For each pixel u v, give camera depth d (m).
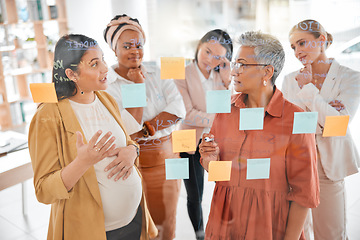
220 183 1.37
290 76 1.23
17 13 1.89
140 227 1.30
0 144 1.58
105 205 1.15
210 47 1.16
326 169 1.45
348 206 1.59
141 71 1.17
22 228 1.67
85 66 1.05
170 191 1.38
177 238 1.45
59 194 1.02
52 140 1.04
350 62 1.22
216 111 1.23
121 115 1.21
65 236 1.10
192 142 1.27
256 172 1.30
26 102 2.26
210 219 1.43
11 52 2.17
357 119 1.37
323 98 1.26
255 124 1.25
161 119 1.24
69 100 1.08
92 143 0.97
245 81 1.20
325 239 1.56
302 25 1.16
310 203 1.32
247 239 1.40
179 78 1.18
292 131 1.25
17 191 1.99
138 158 1.26
